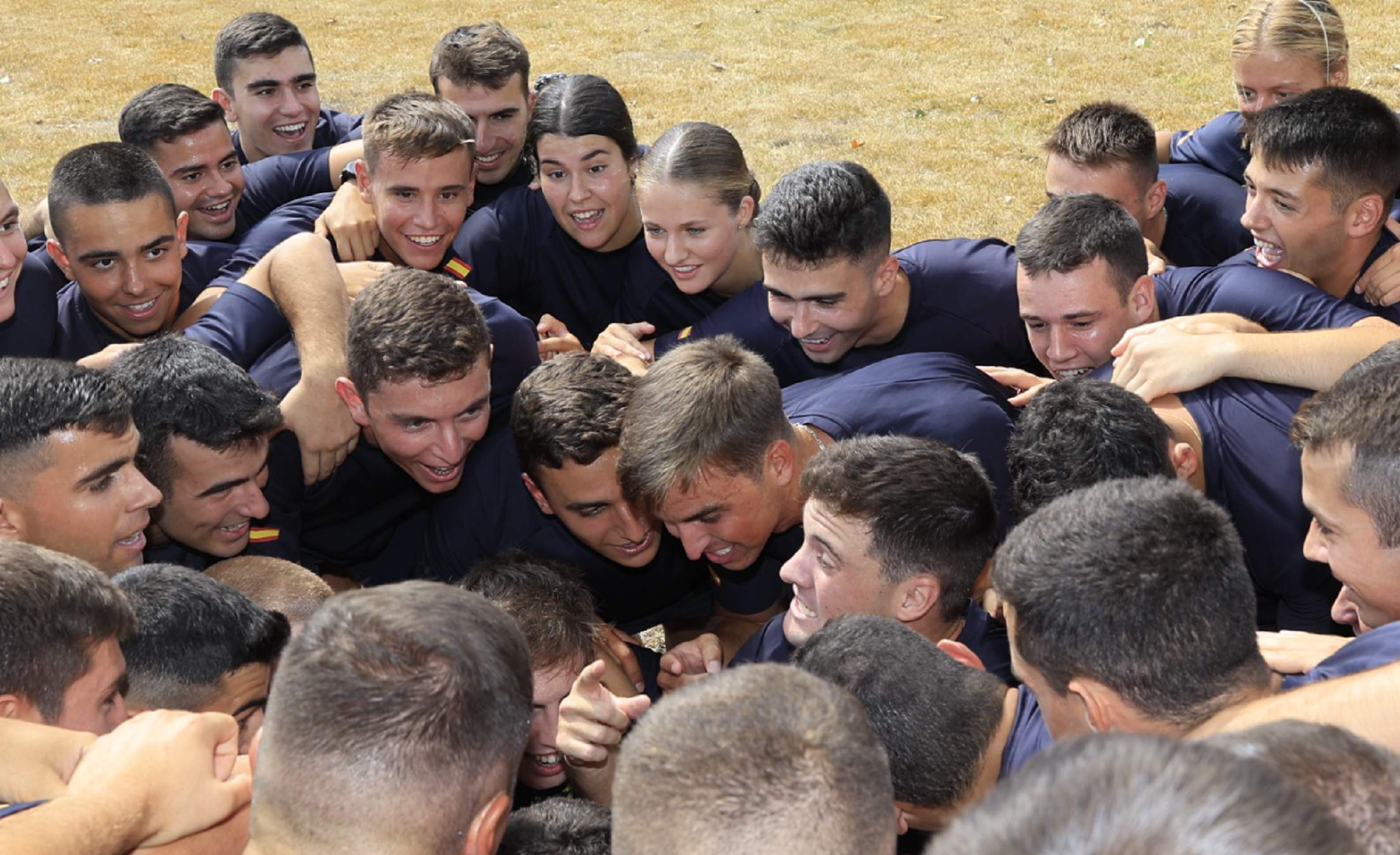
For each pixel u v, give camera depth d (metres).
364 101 11.51
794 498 3.38
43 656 2.25
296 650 1.89
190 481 3.39
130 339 4.44
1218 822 1.05
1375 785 1.37
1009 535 2.37
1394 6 12.36
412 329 3.38
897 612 2.87
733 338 4.27
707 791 1.56
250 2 14.55
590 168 4.63
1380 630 2.36
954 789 2.29
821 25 13.13
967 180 9.16
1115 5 13.27
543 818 2.33
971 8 13.44
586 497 3.42
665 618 4.38
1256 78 5.07
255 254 4.61
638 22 13.53
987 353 4.26
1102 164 4.68
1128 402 2.94
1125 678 2.14
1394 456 2.38
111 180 4.07
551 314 5.06
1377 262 3.99
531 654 3.01
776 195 3.87
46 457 3.01
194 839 2.16
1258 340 3.38
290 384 3.94
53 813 1.97
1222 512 2.27
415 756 1.81
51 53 12.77
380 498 4.14
